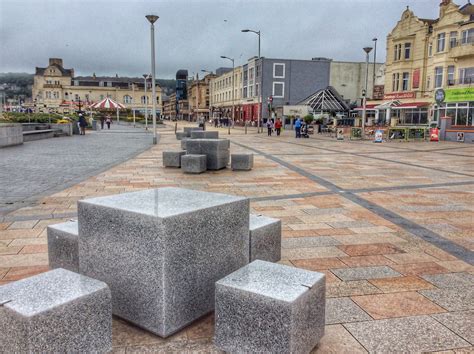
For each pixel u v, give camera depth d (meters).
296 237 5.53
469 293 3.81
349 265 4.52
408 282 4.06
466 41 33.84
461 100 31.92
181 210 2.89
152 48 21.80
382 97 45.47
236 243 3.35
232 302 2.64
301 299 2.52
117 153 17.05
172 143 23.47
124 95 115.56
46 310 2.27
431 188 9.48
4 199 7.66
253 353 2.59
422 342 2.96
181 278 2.88
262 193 8.62
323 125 41.28
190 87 123.62
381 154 18.48
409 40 41.53
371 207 7.40
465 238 5.56
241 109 75.06
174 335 2.95
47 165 12.85
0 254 4.73
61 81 114.69
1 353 2.37
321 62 63.72
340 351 2.83
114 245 2.99
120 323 3.11
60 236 3.81
